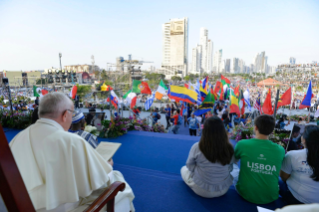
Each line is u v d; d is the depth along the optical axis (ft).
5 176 2.44
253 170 8.39
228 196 9.47
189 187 10.36
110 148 8.36
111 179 6.01
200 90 44.98
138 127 23.90
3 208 2.67
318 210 2.35
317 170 7.19
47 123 4.66
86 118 20.58
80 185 4.54
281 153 8.15
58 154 4.30
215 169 8.59
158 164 14.24
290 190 8.20
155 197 9.55
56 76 123.65
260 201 8.51
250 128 19.62
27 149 4.33
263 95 76.95
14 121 24.41
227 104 63.62
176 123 37.09
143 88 42.45
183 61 499.92
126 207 6.32
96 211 4.18
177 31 492.54
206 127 8.45
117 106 37.50
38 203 4.24
